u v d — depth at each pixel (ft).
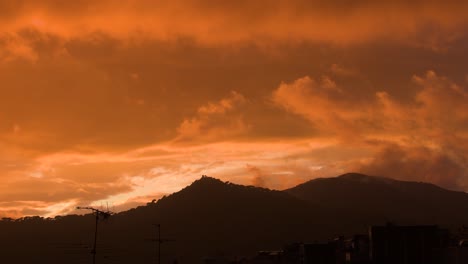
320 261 355.77
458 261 263.49
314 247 358.02
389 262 283.18
